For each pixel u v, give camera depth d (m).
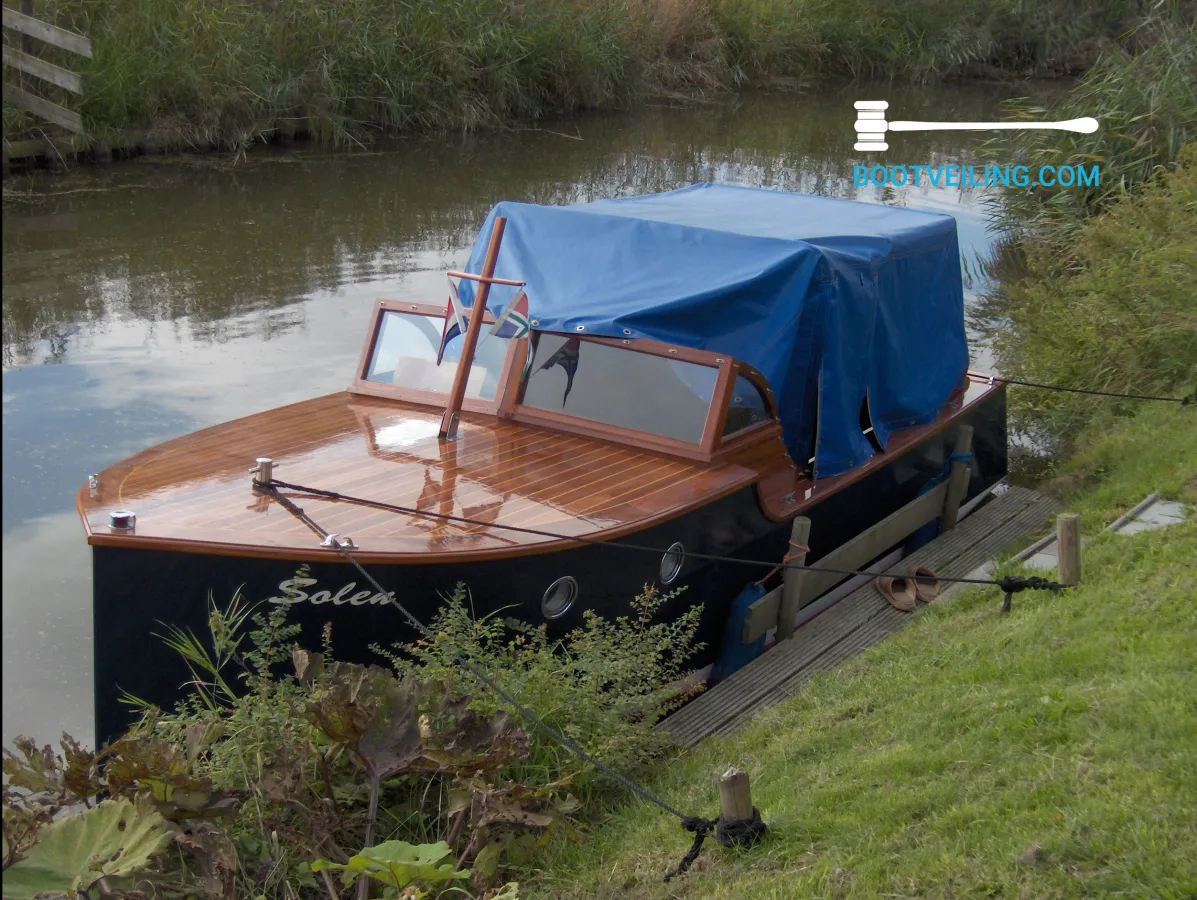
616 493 6.36
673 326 7.00
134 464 6.17
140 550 5.18
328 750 4.70
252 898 4.27
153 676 5.39
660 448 6.86
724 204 9.17
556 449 6.82
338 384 10.43
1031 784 3.85
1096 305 11.20
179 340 11.30
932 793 3.98
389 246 14.66
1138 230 11.98
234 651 5.21
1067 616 5.47
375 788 4.51
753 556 7.06
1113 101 16.06
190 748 4.70
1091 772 3.82
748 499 6.82
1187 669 4.45
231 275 13.28
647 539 6.18
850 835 3.89
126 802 4.18
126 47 18.95
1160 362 10.34
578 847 4.63
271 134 20.77
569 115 25.45
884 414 8.27
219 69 19.81
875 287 7.80
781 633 7.11
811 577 7.39
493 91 23.77
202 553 5.23
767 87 30.66
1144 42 18.36
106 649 5.31
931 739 4.46
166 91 19.33
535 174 19.25
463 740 4.61
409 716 4.64
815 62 31.91
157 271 13.30
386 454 6.55
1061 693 4.46
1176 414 9.35
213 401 9.91
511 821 4.37
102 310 12.00
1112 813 3.53
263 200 16.64
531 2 25.03
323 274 13.45
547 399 7.15
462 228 15.60
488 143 21.92
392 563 5.43
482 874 4.27
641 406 6.96
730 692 6.41
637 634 6.01
